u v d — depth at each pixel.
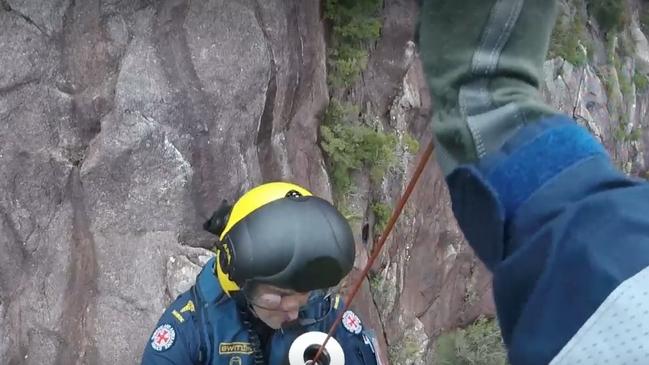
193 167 4.54
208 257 4.43
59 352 3.97
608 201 0.73
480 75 0.83
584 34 12.30
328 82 6.42
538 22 0.82
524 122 0.81
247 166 4.89
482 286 9.59
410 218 7.86
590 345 0.68
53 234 4.05
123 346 4.07
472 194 0.83
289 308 2.26
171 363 2.34
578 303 0.70
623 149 13.55
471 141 0.83
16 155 3.95
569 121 0.82
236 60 4.75
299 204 2.32
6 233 3.89
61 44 4.16
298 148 5.85
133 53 4.39
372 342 2.52
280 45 5.18
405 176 7.53
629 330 0.66
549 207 0.77
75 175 4.14
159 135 4.38
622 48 14.30
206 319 2.37
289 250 2.18
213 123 4.63
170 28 4.55
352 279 6.51
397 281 7.81
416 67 7.58
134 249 4.23
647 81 14.88
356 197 6.63
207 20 4.69
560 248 0.74
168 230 4.38
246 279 2.21
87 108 4.21
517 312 0.78
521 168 0.80
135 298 4.15
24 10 4.02
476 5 0.83
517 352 0.74
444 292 9.16
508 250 0.80
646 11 15.93
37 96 4.05
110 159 4.22
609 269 0.69
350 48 6.55
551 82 11.07
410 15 7.18
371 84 7.11
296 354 2.25
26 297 3.93
